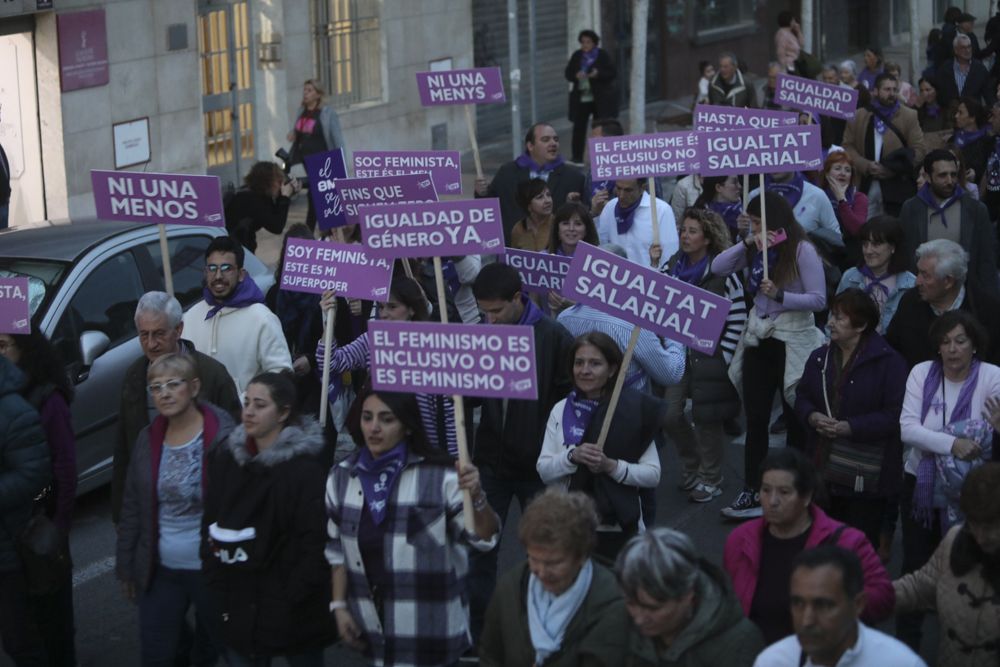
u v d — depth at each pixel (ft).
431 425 23.27
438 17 71.46
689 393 29.58
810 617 13.74
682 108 86.02
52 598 21.36
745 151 30.86
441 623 17.74
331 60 65.98
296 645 18.37
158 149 55.26
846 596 13.73
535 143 38.22
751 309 27.91
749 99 67.10
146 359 22.31
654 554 14.23
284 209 40.29
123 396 22.24
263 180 39.81
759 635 14.78
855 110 42.06
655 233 32.01
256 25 61.77
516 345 17.51
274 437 18.43
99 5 51.55
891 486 22.79
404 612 17.69
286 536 18.19
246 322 25.16
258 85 62.39
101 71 51.93
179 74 55.72
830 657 13.94
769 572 17.58
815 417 23.22
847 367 23.04
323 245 25.13
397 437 17.70
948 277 24.22
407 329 17.79
